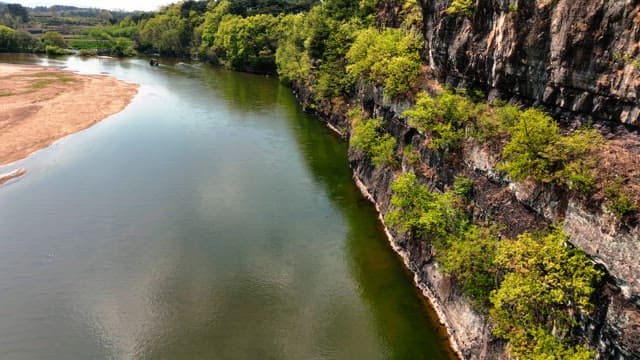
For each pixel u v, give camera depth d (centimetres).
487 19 2452
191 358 2309
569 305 1670
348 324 2541
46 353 2334
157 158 4912
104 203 3862
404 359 2305
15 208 3766
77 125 6050
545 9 2003
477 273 2178
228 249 3225
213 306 2667
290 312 2630
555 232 1802
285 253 3192
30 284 2841
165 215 3675
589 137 1769
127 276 2923
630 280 1437
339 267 3042
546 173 1833
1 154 4956
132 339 2422
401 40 3784
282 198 4012
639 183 1515
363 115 4588
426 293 2748
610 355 1514
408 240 3009
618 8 1661
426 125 2823
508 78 2356
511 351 1817
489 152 2320
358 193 4122
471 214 2455
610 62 1723
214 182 4316
